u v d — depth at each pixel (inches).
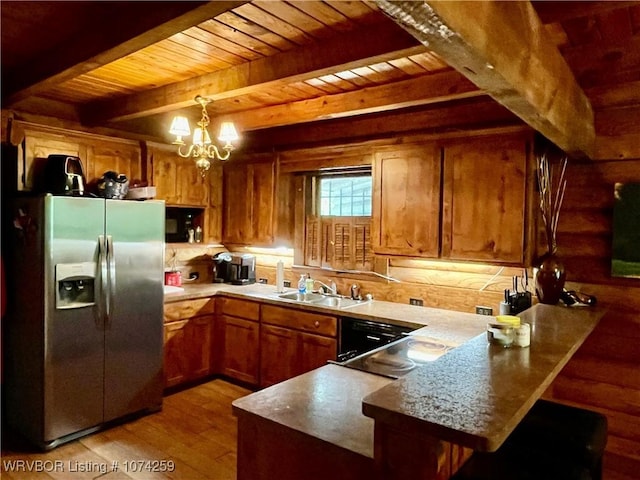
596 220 113.9
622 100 108.6
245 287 179.6
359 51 87.0
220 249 199.0
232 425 135.8
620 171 110.6
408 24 42.4
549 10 71.6
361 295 158.1
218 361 173.3
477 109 129.0
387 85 121.6
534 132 113.3
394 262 150.6
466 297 135.5
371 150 148.4
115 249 133.1
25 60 102.7
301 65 95.8
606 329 112.8
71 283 125.1
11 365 129.4
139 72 114.2
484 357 66.9
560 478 57.5
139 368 140.4
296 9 79.9
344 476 56.9
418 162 133.1
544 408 80.2
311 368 143.6
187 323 161.9
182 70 111.5
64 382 122.6
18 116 137.6
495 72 53.9
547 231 114.5
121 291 135.0
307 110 138.8
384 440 50.9
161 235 146.6
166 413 144.1
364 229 158.6
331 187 170.7
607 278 112.8
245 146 186.7
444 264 139.9
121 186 144.0
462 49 47.7
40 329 119.5
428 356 93.1
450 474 57.2
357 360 91.7
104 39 81.1
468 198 123.9
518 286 126.2
